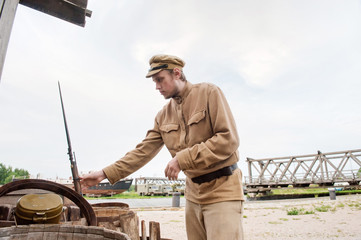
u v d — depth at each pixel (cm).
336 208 1003
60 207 162
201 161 156
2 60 138
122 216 230
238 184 174
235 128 174
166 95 191
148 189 3897
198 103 184
